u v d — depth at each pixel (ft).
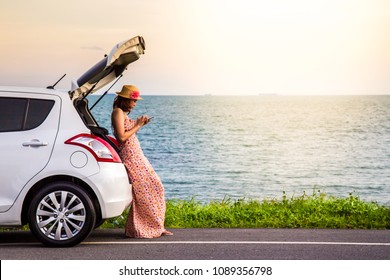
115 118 32.07
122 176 30.45
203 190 172.35
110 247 29.91
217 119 332.80
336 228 36.29
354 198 43.62
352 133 313.12
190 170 206.90
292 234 33.60
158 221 32.65
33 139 29.63
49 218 29.58
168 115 328.29
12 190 29.37
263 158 237.25
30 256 27.96
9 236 33.71
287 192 169.27
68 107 30.22
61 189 29.50
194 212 39.47
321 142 282.97
